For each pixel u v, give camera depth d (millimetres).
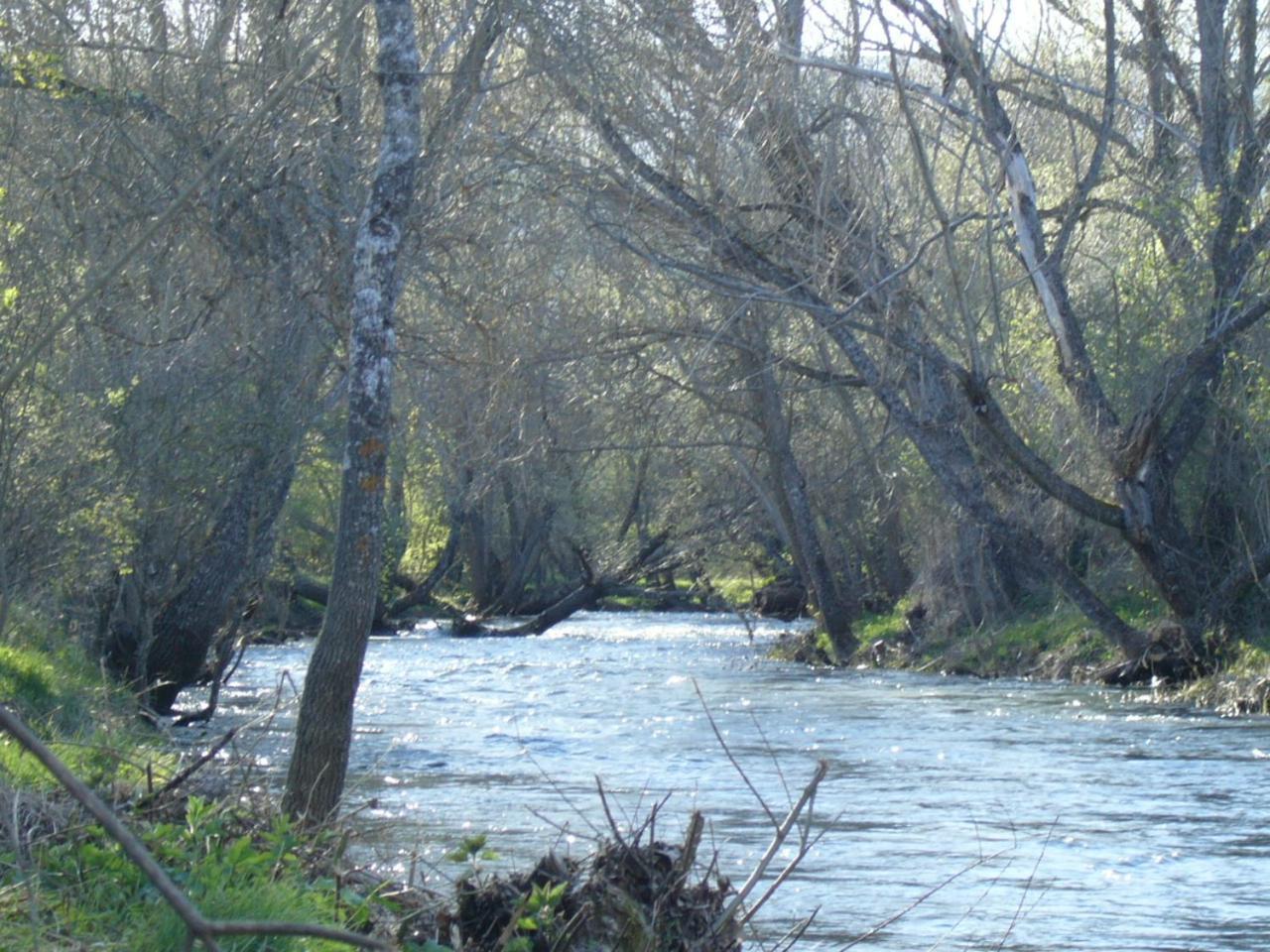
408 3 9477
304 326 18141
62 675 14352
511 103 18531
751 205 20047
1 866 5930
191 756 10219
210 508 18500
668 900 6309
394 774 14508
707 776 14695
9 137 16047
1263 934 8625
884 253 20406
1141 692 23344
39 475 14438
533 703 22828
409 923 6484
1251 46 22891
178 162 16453
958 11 20250
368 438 9148
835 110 20016
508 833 10820
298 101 16031
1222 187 22531
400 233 9367
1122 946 8391
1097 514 22969
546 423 26734
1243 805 13000
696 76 18578
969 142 20922
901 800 13289
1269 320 22625
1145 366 23000
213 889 5777
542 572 59188
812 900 9375
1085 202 23234
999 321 21984
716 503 42062
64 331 14945
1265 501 23141
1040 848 11102
